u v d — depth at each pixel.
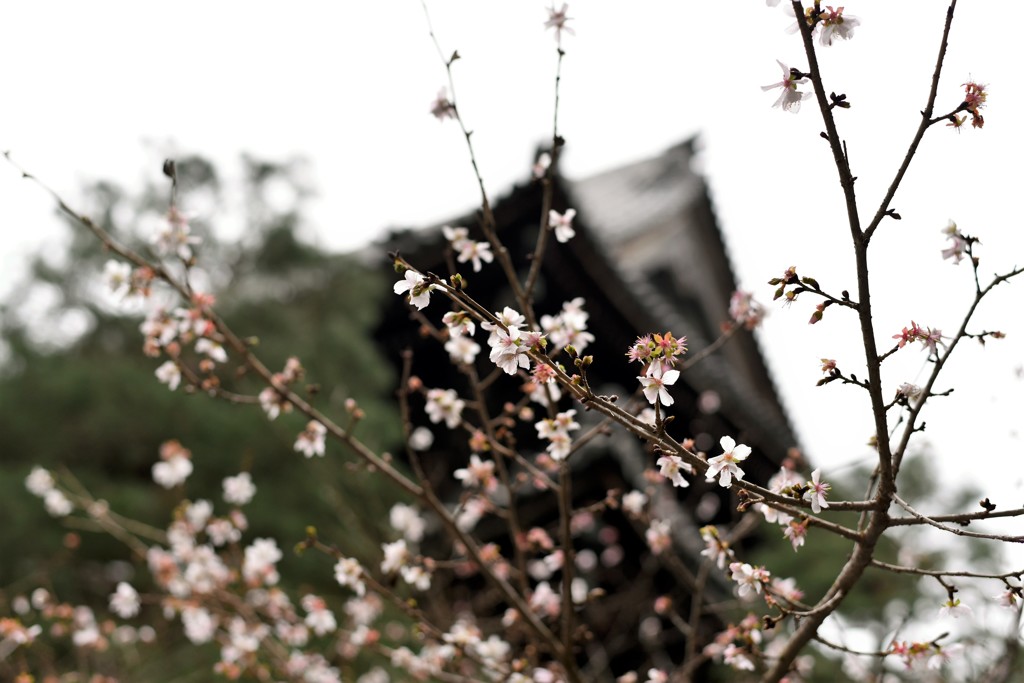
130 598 4.10
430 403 3.12
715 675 6.86
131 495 7.69
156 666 6.32
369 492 7.50
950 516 1.79
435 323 7.24
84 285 10.12
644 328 8.23
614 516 7.18
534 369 1.86
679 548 6.18
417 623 3.10
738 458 1.77
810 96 1.81
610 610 6.80
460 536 3.05
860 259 1.81
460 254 2.98
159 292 3.44
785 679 3.02
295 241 10.53
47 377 8.67
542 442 7.81
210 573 4.11
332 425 3.06
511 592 3.00
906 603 7.09
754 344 13.84
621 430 6.76
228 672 3.95
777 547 9.74
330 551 2.94
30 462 8.14
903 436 1.96
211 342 3.17
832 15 1.76
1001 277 1.97
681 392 8.45
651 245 13.70
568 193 7.11
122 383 8.45
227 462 7.93
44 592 4.87
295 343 8.96
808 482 1.90
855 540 2.06
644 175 16.12
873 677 3.20
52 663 5.55
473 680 3.31
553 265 7.75
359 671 5.89
